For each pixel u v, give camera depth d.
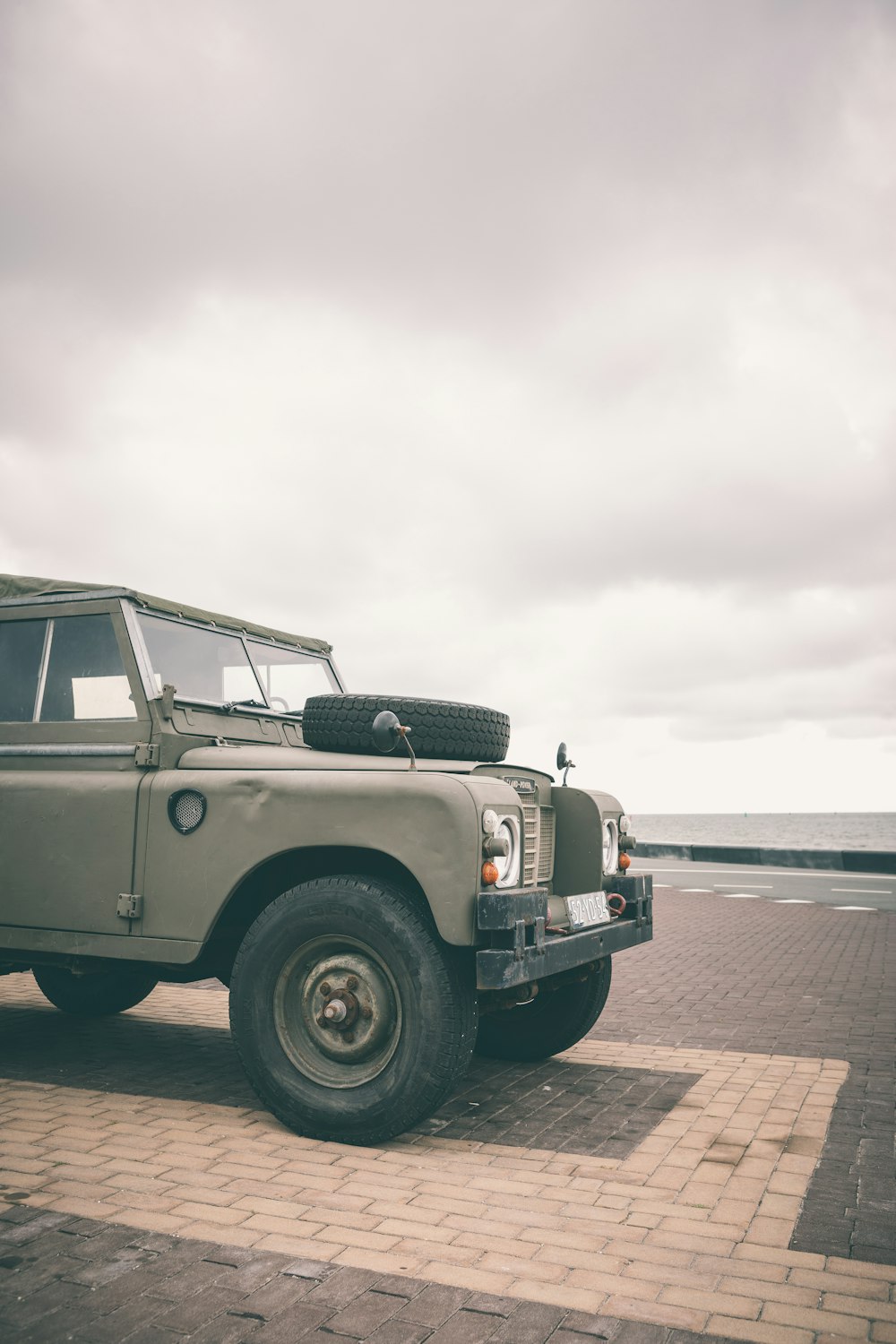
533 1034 5.16
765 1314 2.53
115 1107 4.25
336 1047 3.83
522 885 4.05
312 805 3.88
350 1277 2.69
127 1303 2.54
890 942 10.01
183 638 4.86
